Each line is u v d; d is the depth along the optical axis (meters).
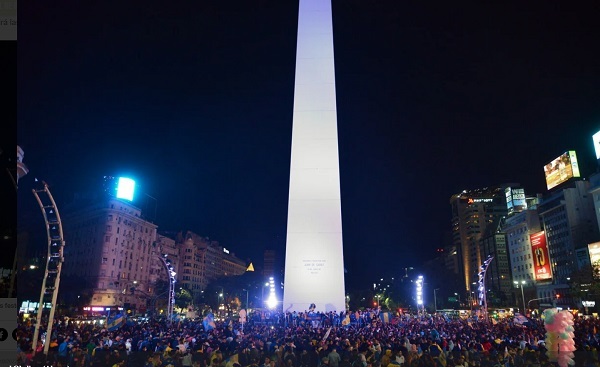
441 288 190.25
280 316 39.50
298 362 18.25
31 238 110.38
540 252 136.00
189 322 44.38
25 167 62.00
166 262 58.94
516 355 19.09
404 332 29.53
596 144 117.44
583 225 121.62
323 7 50.03
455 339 24.56
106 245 119.62
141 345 22.66
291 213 44.09
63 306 90.75
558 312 19.00
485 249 184.12
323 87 47.50
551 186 151.75
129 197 128.75
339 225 43.56
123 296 122.31
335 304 41.69
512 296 158.25
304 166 45.34
